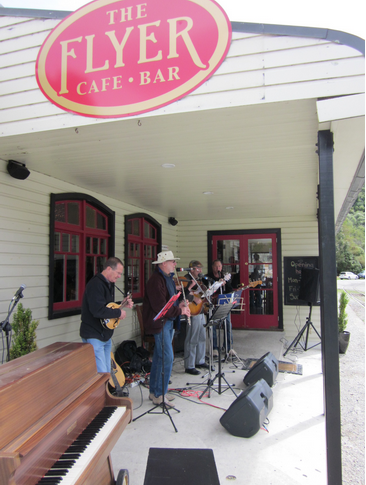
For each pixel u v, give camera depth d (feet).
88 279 16.83
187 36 7.85
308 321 21.77
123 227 19.65
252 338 23.00
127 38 8.24
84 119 8.51
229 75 7.63
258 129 9.04
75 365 6.40
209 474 8.49
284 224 25.64
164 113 7.95
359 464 10.00
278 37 7.43
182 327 20.16
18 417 4.57
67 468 4.96
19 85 9.03
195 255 27.14
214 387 14.38
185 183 15.24
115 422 6.42
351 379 17.70
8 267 11.93
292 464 8.98
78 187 15.69
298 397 13.62
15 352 10.34
